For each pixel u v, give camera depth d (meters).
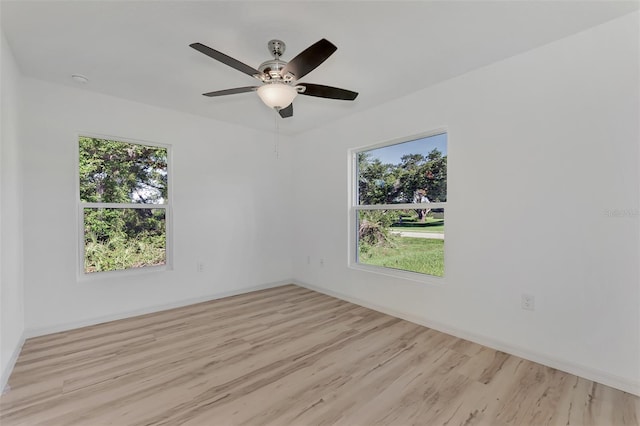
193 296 3.72
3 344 1.99
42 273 2.75
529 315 2.29
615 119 1.92
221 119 3.89
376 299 3.46
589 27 1.99
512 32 2.04
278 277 4.60
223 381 2.03
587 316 2.03
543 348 2.22
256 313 3.37
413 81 2.78
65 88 2.87
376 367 2.21
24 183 2.65
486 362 2.27
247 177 4.23
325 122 4.00
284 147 4.66
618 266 1.92
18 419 1.66
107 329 2.90
